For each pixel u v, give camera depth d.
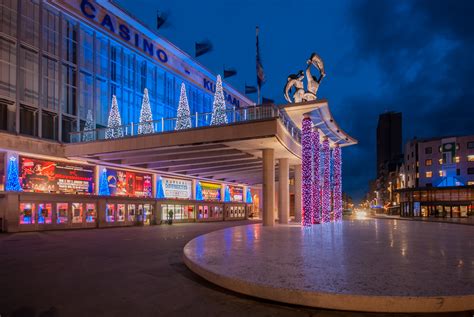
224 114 28.44
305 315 6.30
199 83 54.50
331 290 6.71
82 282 8.99
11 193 25.20
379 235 19.08
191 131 24.70
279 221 31.92
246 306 6.81
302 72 30.44
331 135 35.38
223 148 26.83
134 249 15.91
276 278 7.76
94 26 35.44
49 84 30.86
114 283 8.85
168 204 40.47
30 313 6.53
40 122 29.50
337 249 12.58
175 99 49.12
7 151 26.30
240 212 55.22
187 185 46.03
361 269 8.71
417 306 6.21
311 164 26.98
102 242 19.02
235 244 14.08
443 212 71.94
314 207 31.48
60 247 16.66
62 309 6.74
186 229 30.09
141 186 38.59
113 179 35.00
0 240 20.06
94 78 35.22
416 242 15.31
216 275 8.30
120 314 6.42
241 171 41.41
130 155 29.59
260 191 68.19
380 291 6.61
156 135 25.98
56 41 31.80
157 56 45.47
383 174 141.38
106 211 32.44
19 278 9.51
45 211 27.50
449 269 8.70
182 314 6.39
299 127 31.50
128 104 40.38
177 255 13.91
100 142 28.56
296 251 11.98
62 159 30.34
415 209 76.19
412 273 8.21
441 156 75.00
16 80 28.03
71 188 30.94
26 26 29.20
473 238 17.50
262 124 22.61
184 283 8.77
